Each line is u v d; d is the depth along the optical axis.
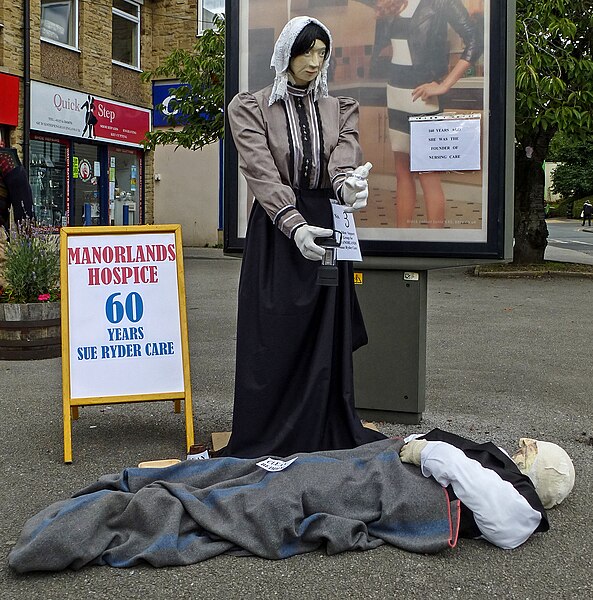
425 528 3.46
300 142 4.16
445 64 4.95
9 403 5.98
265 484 3.58
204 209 24.88
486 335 9.22
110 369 4.82
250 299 4.16
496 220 4.92
